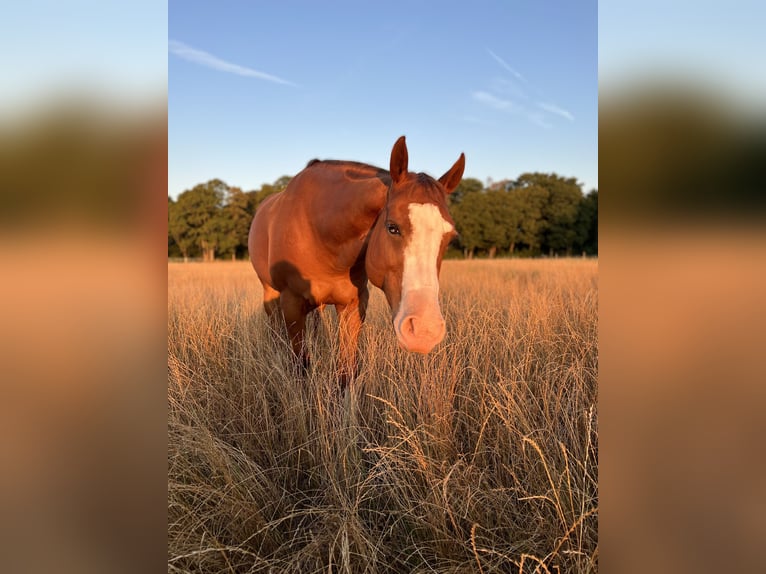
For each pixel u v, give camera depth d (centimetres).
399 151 217
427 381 253
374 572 162
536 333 336
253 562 167
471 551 170
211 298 516
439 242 201
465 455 212
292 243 310
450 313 441
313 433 230
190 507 177
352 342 319
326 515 178
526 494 187
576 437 206
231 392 266
